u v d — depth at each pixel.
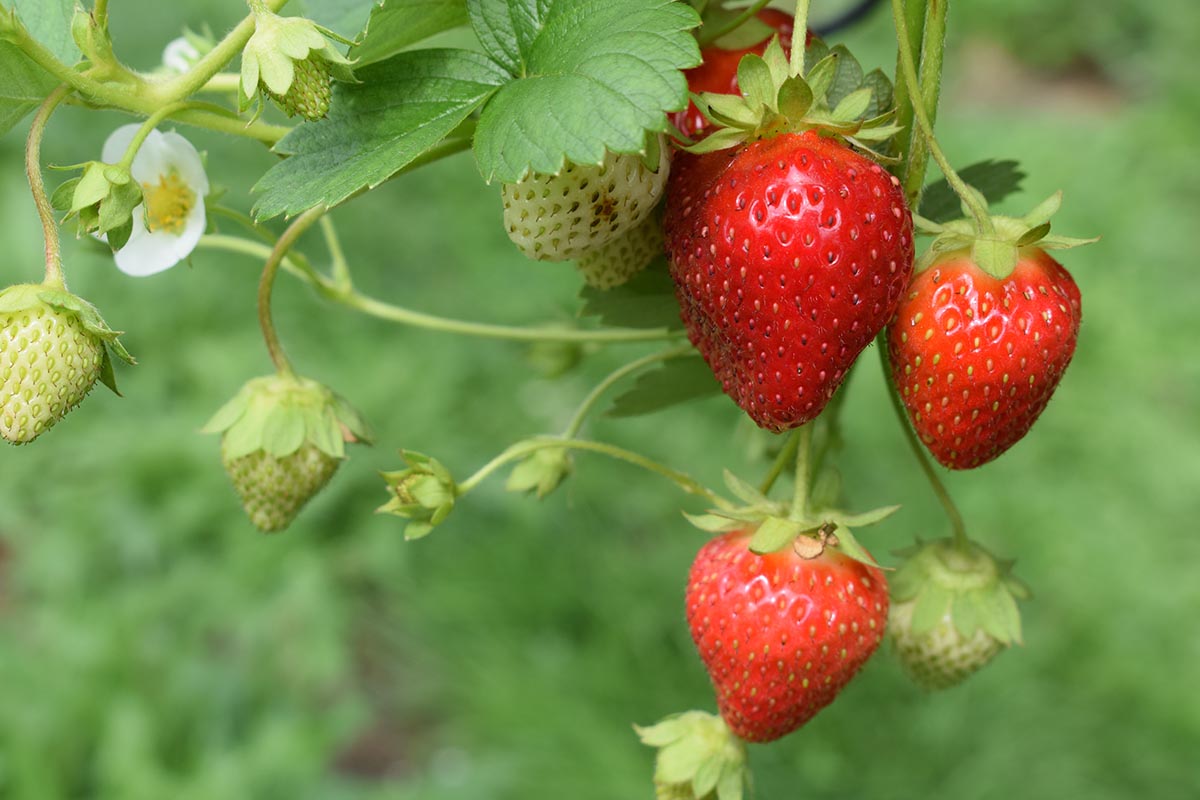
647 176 0.43
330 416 0.47
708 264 0.42
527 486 0.50
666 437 1.52
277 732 1.23
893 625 0.48
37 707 1.25
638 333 0.51
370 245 1.77
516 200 0.43
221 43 0.42
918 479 1.50
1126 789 1.24
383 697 1.37
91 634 1.32
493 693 1.31
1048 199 0.43
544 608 1.39
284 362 0.47
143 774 1.18
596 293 0.47
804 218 0.42
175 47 0.50
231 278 1.72
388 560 1.43
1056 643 1.33
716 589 0.45
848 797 1.23
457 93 0.42
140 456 1.49
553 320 0.58
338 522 1.48
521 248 0.43
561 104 0.41
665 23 0.41
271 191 0.42
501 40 0.42
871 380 1.57
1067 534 1.45
